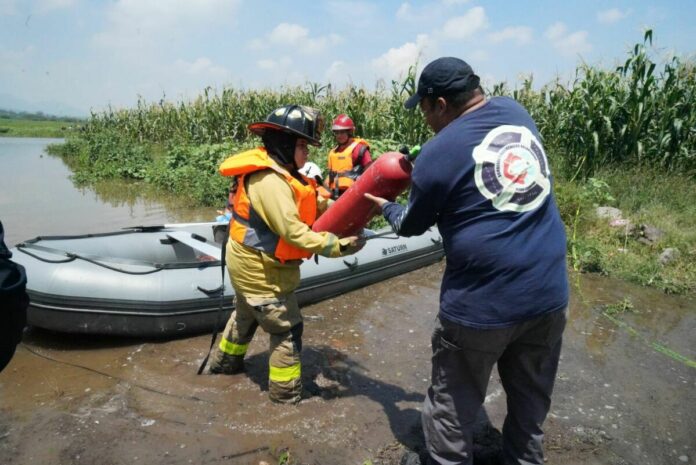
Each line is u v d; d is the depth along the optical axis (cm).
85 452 252
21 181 1212
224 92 1653
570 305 484
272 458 254
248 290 282
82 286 354
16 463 243
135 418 282
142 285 364
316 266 460
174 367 342
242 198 273
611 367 365
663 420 301
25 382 318
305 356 365
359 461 255
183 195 1026
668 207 741
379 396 316
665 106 847
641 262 582
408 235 219
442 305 207
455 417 216
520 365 219
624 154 865
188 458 251
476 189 188
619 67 854
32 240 406
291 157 269
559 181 805
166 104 2017
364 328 419
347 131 551
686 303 504
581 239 640
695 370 367
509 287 189
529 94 1046
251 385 321
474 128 190
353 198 274
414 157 269
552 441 276
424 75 204
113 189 1116
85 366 341
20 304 149
